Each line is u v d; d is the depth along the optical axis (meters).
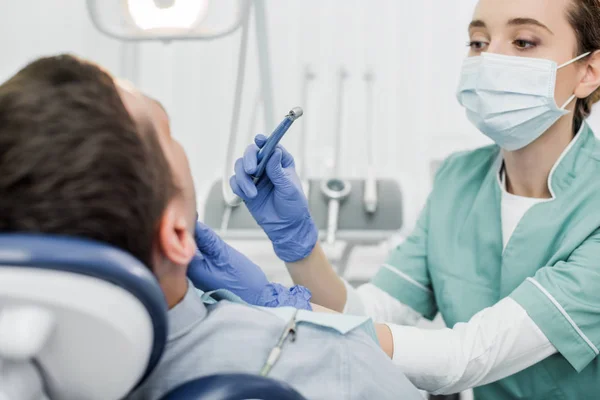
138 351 0.46
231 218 1.97
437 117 2.43
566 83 1.21
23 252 0.42
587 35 1.19
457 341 1.05
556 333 1.06
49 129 0.47
